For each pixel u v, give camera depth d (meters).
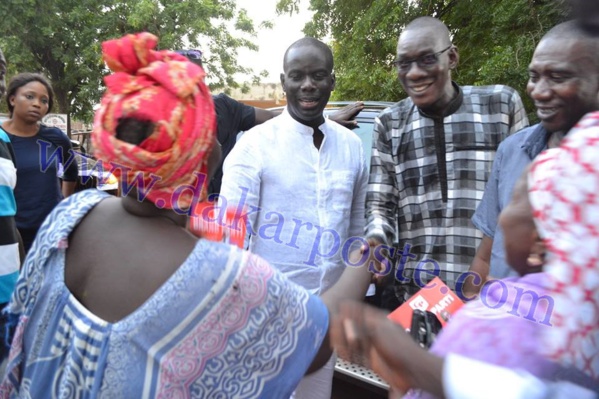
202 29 17.70
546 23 6.30
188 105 1.04
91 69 18.03
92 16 17.41
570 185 0.82
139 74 1.06
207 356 1.05
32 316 1.17
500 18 6.79
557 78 1.62
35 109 3.50
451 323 1.10
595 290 0.81
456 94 2.32
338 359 2.48
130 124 1.02
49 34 16.47
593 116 0.88
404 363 1.02
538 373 0.88
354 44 9.70
